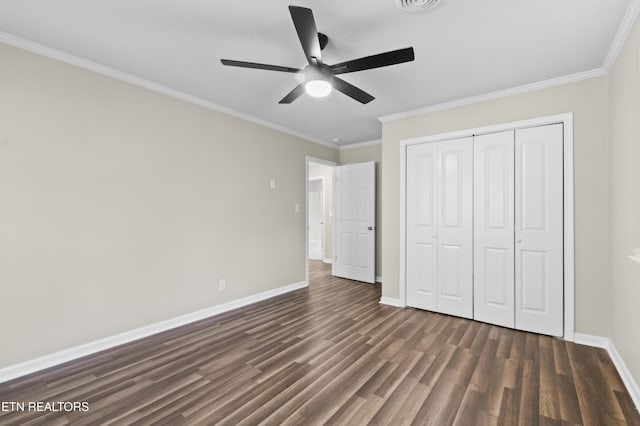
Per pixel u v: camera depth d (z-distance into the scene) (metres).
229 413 1.67
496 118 2.96
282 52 2.26
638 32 1.71
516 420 1.61
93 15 1.83
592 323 2.51
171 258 2.93
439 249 3.33
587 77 2.52
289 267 4.30
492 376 2.04
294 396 1.83
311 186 8.75
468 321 3.08
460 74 2.56
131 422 1.60
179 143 3.00
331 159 5.24
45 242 2.19
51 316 2.21
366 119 3.82
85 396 1.83
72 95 2.32
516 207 2.87
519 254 2.85
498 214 2.97
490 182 3.01
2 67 2.03
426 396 1.82
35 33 2.02
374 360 2.26
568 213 2.61
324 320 3.12
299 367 2.17
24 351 2.09
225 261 3.43
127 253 2.62
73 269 2.32
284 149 4.25
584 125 2.55
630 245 1.90
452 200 3.24
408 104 3.28
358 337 2.69
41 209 2.17
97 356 2.34
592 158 2.52
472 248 3.12
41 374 2.08
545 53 2.22
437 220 3.34
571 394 1.83
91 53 2.28
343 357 2.31
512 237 2.89
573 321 2.59
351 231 5.10
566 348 2.46
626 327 1.97
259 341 2.61
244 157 3.66
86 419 1.63
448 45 2.12
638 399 1.70
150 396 1.83
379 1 1.68
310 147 4.75
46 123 2.20
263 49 2.22
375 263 4.88
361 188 4.98
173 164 2.95
